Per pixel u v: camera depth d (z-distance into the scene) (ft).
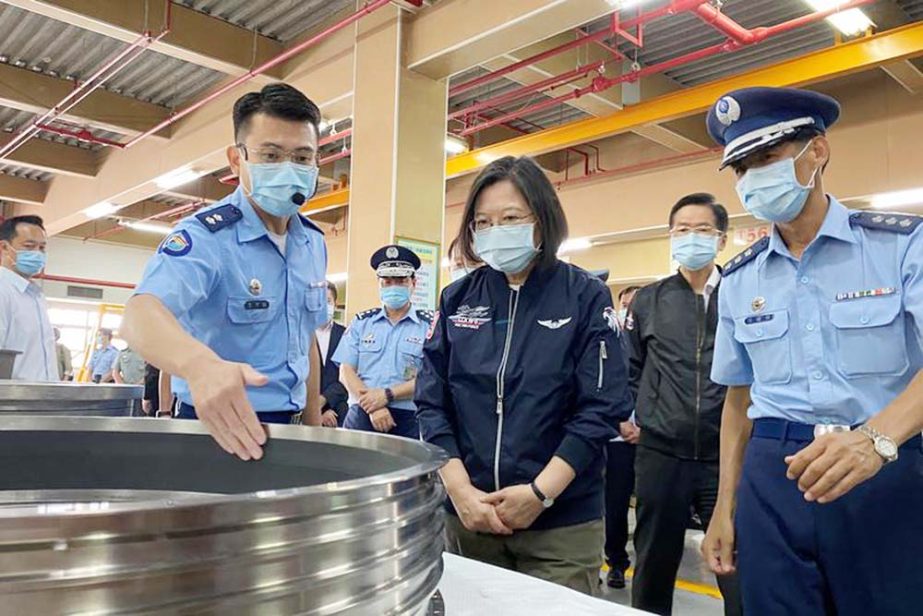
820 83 18.72
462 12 13.12
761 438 3.82
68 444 2.54
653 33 16.33
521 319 4.24
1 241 9.12
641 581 7.10
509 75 16.22
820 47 16.81
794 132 3.57
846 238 3.55
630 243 26.40
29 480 2.48
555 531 4.02
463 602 2.51
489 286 4.45
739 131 3.68
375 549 1.50
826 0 12.60
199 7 16.12
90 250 36.86
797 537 3.55
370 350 10.31
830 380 3.56
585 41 14.53
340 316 25.14
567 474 3.85
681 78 19.11
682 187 21.40
